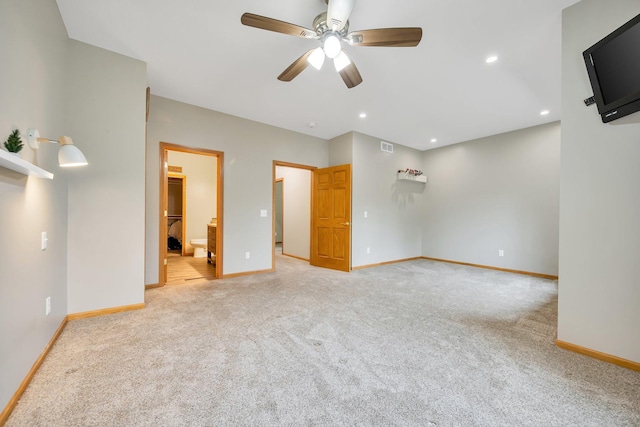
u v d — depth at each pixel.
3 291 1.24
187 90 3.29
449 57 2.54
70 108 2.33
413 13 1.99
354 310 2.75
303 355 1.86
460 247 5.51
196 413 1.30
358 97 3.43
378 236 5.29
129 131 2.60
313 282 3.88
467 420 1.28
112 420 1.25
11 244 1.32
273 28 1.82
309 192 5.78
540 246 4.42
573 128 1.90
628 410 1.34
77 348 1.89
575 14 1.88
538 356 1.86
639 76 1.46
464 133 4.96
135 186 2.64
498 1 1.88
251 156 4.28
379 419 1.28
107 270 2.51
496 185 4.99
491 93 3.29
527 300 3.11
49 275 1.88
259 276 4.21
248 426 1.23
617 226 1.73
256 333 2.19
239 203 4.16
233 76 2.95
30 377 1.51
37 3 1.66
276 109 3.85
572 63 1.90
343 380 1.58
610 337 1.77
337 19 1.68
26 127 1.51
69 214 2.32
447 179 5.78
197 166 6.57
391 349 1.95
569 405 1.38
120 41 2.38
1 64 1.24
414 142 5.59
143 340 2.03
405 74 2.85
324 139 5.30
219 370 1.66
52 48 1.93
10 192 1.31
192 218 6.48
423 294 3.33
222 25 2.16
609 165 1.75
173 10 2.00
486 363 1.77
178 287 3.53
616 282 1.74
